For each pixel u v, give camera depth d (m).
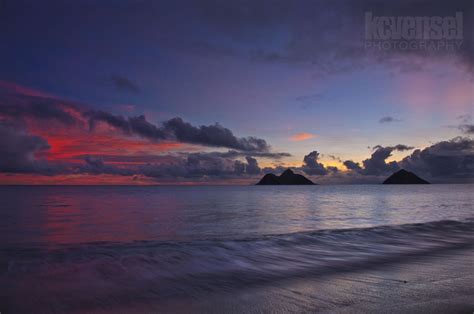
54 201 64.31
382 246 13.48
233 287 7.78
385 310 5.96
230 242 13.70
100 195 102.31
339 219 29.50
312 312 6.01
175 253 11.38
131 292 7.37
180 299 6.91
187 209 43.22
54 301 6.77
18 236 19.52
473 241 14.82
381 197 83.56
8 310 6.27
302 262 10.55
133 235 19.78
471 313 5.75
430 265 10.17
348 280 8.34
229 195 105.12
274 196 94.06
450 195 93.69
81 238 18.55
